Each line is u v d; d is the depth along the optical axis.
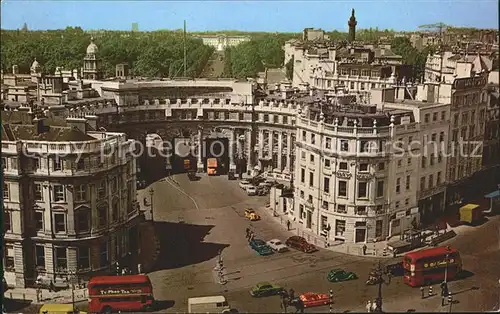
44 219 109.38
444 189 154.00
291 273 116.75
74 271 110.56
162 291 107.75
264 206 162.25
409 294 107.12
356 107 141.50
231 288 109.19
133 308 100.31
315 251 128.88
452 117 153.75
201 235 137.75
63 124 122.44
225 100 195.38
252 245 129.75
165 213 154.38
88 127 128.75
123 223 117.31
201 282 111.69
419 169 142.88
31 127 117.94
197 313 97.69
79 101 177.38
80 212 109.75
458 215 153.38
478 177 169.62
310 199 141.00
